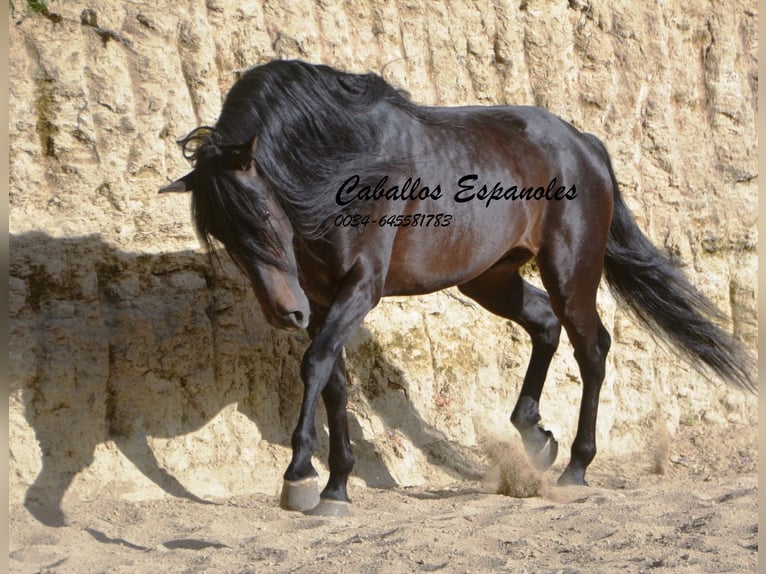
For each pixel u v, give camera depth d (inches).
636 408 428.8
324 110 285.7
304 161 279.1
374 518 292.8
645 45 454.9
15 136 325.4
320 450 359.3
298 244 287.9
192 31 363.9
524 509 299.1
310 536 267.9
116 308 330.3
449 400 390.0
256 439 347.9
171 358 335.9
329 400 301.1
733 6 479.2
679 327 371.9
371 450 364.2
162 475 327.0
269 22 384.2
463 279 326.3
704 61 471.2
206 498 329.4
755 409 453.1
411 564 236.8
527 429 356.8
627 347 433.1
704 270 453.1
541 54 434.0
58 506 302.0
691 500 298.0
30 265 317.4
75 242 326.0
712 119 468.4
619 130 442.3
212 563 241.4
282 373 358.9
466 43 422.0
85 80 342.3
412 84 407.5
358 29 404.5
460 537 261.0
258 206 261.4
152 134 348.8
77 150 335.3
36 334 315.0
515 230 334.3
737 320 462.0
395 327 383.6
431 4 418.3
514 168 331.6
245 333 351.3
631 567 230.7
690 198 454.9
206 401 340.5
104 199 336.8
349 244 288.8
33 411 309.6
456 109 339.3
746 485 334.6
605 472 384.2
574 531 268.8
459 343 398.3
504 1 430.9
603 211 356.2
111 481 317.7
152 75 353.7
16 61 332.2
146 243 340.2
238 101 276.7
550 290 351.6
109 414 325.1
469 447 386.6
